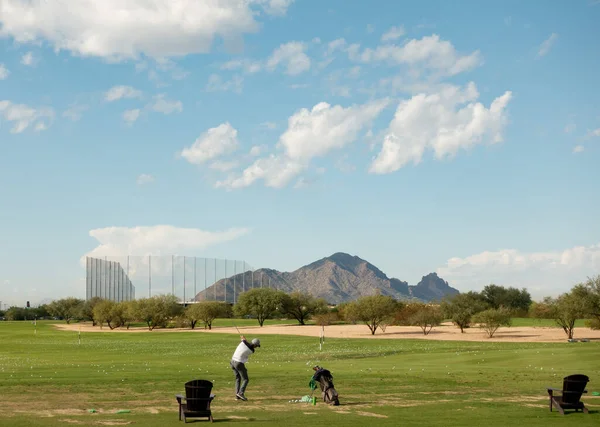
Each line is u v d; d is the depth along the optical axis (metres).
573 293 77.75
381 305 96.38
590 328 92.50
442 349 60.81
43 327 146.88
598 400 21.92
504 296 154.75
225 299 180.38
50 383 26.92
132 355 57.19
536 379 29.61
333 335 94.12
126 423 16.48
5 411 18.66
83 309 159.88
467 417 17.86
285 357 52.06
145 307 134.25
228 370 35.47
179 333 108.69
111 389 24.70
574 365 36.81
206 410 17.05
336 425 16.34
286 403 21.08
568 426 16.33
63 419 17.08
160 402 20.91
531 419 17.61
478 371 34.25
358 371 34.81
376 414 18.55
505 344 69.19
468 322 101.00
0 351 65.50
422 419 17.52
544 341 74.75
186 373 32.84
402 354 53.88
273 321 160.12
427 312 95.62
